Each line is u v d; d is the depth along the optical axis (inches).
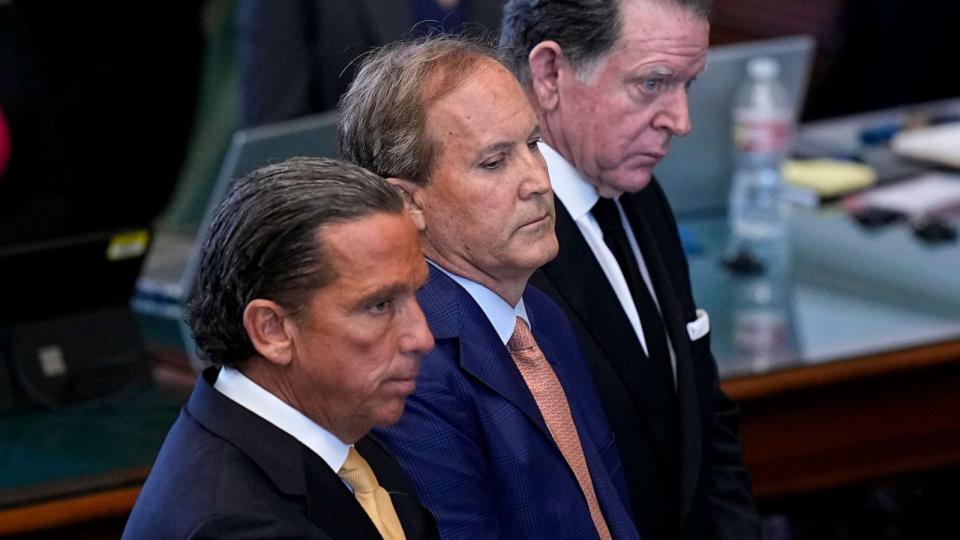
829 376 411.2
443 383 257.1
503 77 255.0
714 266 482.0
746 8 798.5
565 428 273.7
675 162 526.3
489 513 259.1
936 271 474.0
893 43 749.3
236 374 221.9
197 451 213.9
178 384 407.5
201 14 745.6
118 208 725.9
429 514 243.6
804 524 503.2
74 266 400.8
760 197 518.9
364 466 232.8
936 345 422.0
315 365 214.4
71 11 680.4
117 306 414.9
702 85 514.9
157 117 730.2
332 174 216.2
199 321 221.5
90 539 360.8
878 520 503.2
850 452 434.3
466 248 258.1
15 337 398.0
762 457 426.3
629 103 301.7
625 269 319.9
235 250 212.8
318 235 209.8
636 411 308.7
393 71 255.9
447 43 260.7
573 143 309.4
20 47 466.0
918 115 644.1
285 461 214.5
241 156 422.9
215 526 202.4
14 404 394.9
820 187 544.4
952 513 495.5
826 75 780.0
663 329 321.1
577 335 303.0
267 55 527.8
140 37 712.4
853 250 495.5
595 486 275.4
